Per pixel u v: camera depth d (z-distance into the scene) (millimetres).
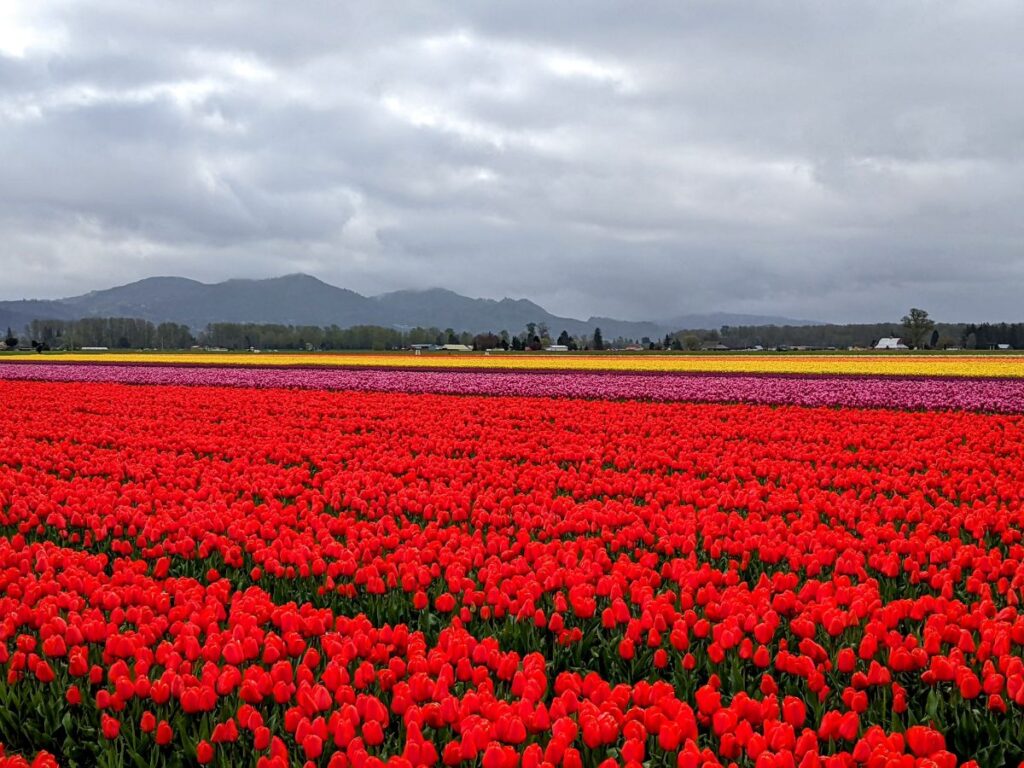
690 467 14266
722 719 4820
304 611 6758
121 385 35875
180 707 5715
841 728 4875
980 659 5969
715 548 8680
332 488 12391
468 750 4637
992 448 17484
